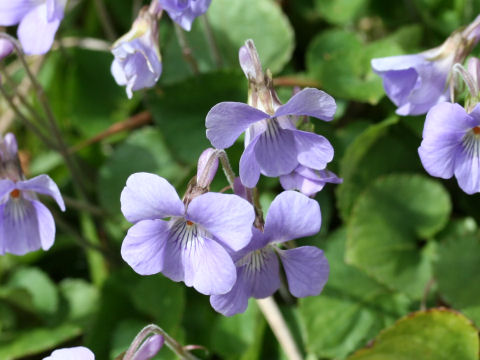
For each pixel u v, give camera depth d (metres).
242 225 0.19
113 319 0.26
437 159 0.20
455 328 0.23
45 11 0.22
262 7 0.28
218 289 0.19
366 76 0.26
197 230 0.19
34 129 0.26
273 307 0.24
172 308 0.25
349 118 0.27
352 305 0.25
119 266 0.28
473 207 0.26
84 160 0.29
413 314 0.23
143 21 0.22
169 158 0.28
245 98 0.26
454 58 0.21
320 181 0.20
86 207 0.27
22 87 0.29
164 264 0.19
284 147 0.20
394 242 0.25
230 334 0.25
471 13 0.27
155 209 0.19
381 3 0.29
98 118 0.29
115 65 0.22
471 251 0.24
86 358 0.19
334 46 0.27
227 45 0.28
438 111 0.19
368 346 0.23
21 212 0.22
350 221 0.25
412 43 0.28
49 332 0.26
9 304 0.27
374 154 0.26
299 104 0.19
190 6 0.21
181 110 0.26
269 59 0.27
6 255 0.28
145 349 0.20
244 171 0.19
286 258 0.20
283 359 0.25
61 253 0.29
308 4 0.30
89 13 0.31
